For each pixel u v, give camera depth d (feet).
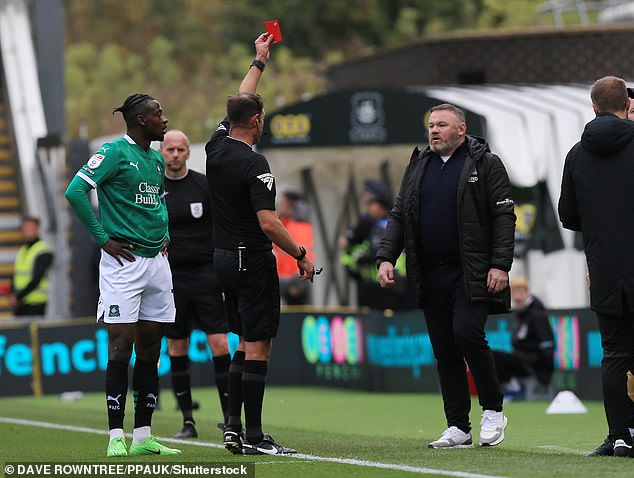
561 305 205.77
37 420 142.10
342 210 229.86
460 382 105.29
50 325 190.49
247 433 100.07
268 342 99.91
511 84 247.70
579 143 97.40
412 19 454.40
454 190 102.99
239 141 99.04
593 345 159.63
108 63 441.27
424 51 252.42
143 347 102.47
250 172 97.35
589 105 210.59
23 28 255.91
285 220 223.92
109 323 100.27
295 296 227.81
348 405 162.81
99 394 190.60
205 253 124.16
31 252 201.67
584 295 208.13
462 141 103.86
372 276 196.24
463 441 104.99
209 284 123.85
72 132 410.72
